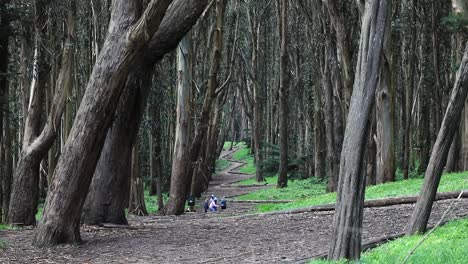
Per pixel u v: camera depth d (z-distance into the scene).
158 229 14.40
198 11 13.20
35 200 16.08
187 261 9.47
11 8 15.01
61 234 11.15
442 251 6.96
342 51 22.41
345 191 7.44
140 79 14.30
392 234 10.02
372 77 7.38
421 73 29.81
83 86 25.52
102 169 14.62
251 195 33.38
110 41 11.09
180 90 24.27
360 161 7.39
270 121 55.66
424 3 28.59
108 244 11.50
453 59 25.89
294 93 46.78
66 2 16.48
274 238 11.87
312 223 14.23
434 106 30.92
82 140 11.10
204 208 26.23
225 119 61.28
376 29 7.37
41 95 16.59
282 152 35.59
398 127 36.34
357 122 7.39
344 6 22.55
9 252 10.34
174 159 24.42
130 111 14.56
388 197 16.02
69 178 11.14
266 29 49.69
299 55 43.78
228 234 13.09
